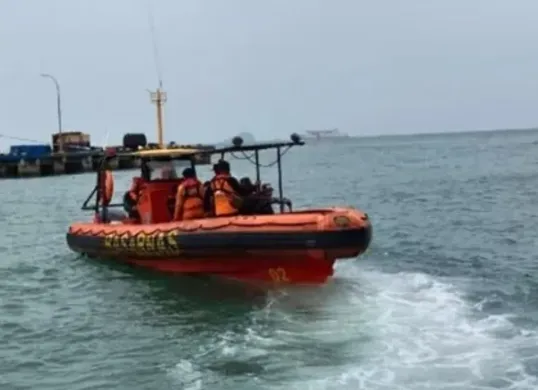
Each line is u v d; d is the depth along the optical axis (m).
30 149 61.56
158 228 11.16
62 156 59.75
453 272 11.71
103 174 13.66
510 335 7.35
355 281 10.35
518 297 9.52
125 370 7.22
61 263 13.89
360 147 176.62
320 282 9.91
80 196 37.47
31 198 37.16
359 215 9.52
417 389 5.87
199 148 12.54
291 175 50.28
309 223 9.30
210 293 10.19
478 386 5.88
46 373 7.30
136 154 12.31
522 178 37.69
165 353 7.67
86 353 7.92
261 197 10.82
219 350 7.41
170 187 12.38
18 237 19.89
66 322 9.34
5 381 7.09
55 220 25.23
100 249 12.71
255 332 7.86
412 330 7.55
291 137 11.14
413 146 156.38
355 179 43.91
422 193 30.89
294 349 7.18
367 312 8.35
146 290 10.75
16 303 10.59
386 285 10.02
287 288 9.87
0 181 57.00
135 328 8.79
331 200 29.02
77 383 6.94
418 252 14.08
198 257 10.62
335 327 7.79
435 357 6.64
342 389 5.97
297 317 8.31
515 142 143.88
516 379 6.02
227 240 9.99
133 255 11.89
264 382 6.36
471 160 65.06
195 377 6.73
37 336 8.73
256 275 10.34
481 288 10.20
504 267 12.24
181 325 8.76
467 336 7.29
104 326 9.00
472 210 22.80
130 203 12.97
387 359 6.64
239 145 11.00
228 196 10.69
